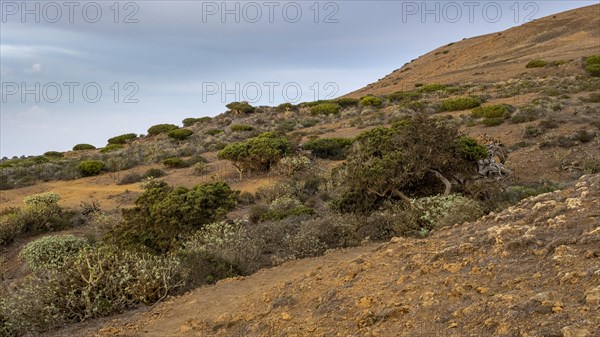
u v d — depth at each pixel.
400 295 5.05
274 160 26.00
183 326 6.25
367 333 4.41
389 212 12.12
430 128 14.03
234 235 11.04
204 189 14.27
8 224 18.64
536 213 6.43
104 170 32.59
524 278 4.48
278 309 5.90
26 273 14.50
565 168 17.95
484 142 18.41
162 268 8.34
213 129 46.50
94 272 7.84
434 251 6.18
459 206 10.34
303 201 18.83
